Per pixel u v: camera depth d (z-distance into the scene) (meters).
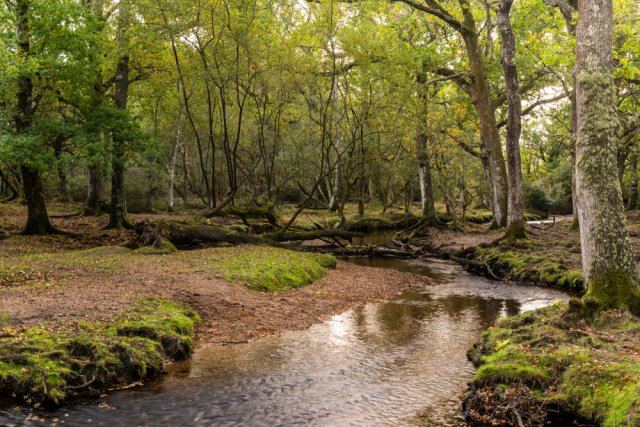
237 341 10.89
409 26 33.28
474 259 24.30
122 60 28.42
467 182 44.50
